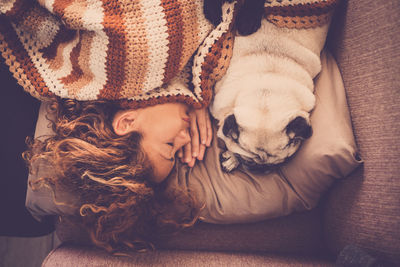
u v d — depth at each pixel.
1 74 1.08
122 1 0.90
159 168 0.99
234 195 1.10
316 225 1.17
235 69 1.02
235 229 1.18
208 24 0.97
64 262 1.07
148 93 0.99
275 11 0.98
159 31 0.92
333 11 1.03
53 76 0.97
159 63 0.94
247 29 0.98
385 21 0.95
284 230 1.17
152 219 1.10
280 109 0.95
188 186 1.13
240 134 0.97
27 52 0.97
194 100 1.02
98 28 0.89
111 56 0.92
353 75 1.05
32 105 1.14
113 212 0.97
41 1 0.92
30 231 1.20
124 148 0.95
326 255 1.14
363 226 0.98
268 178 1.10
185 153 1.10
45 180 1.01
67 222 1.18
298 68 1.01
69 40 0.98
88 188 0.97
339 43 1.10
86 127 1.00
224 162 1.11
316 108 1.04
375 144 0.96
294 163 1.06
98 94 0.96
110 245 1.06
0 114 1.10
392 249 0.91
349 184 1.04
